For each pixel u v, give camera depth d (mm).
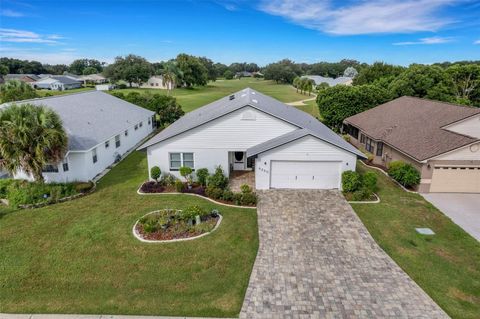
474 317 8922
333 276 10758
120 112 30781
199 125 19344
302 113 30469
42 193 17188
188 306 9391
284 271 11039
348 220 14836
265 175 18531
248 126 19594
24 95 39188
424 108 26156
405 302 9516
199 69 107375
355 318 8922
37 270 11125
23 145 16328
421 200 17344
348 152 17938
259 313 9125
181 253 12062
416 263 11461
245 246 12602
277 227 14172
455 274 10844
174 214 15031
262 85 137000
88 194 18234
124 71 106188
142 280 10539
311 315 9039
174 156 19984
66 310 9273
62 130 17672
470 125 20766
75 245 12695
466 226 14430
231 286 10250
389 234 13562
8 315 9102
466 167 18031
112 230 13844
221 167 20141
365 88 36344
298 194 17984
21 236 13438
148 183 19547
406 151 20078
